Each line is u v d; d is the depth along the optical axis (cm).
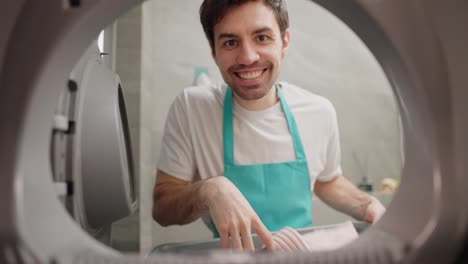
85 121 45
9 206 24
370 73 223
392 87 33
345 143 216
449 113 26
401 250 26
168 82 193
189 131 108
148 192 177
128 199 52
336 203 112
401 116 33
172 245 62
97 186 46
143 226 164
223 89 114
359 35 34
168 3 196
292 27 212
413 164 31
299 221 104
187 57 196
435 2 27
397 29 27
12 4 27
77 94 42
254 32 85
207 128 108
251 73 90
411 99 29
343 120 217
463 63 27
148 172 177
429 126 26
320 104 117
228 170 104
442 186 25
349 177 215
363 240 31
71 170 40
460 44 27
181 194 83
